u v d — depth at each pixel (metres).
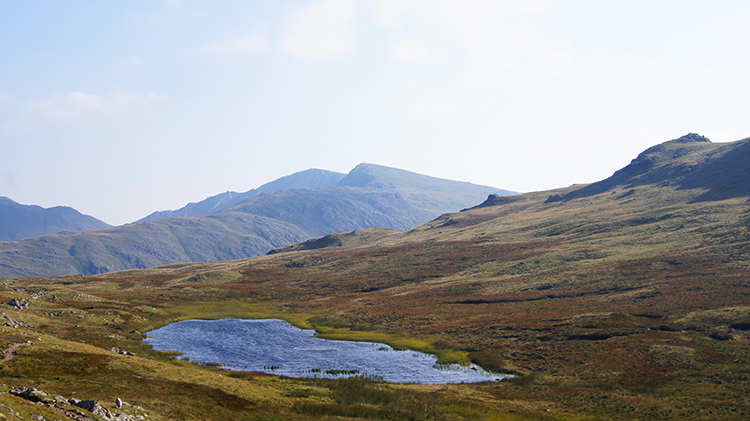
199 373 51.06
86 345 57.41
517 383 63.81
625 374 65.19
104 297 132.75
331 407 44.03
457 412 47.50
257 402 43.03
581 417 47.78
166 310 128.88
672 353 71.25
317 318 122.75
